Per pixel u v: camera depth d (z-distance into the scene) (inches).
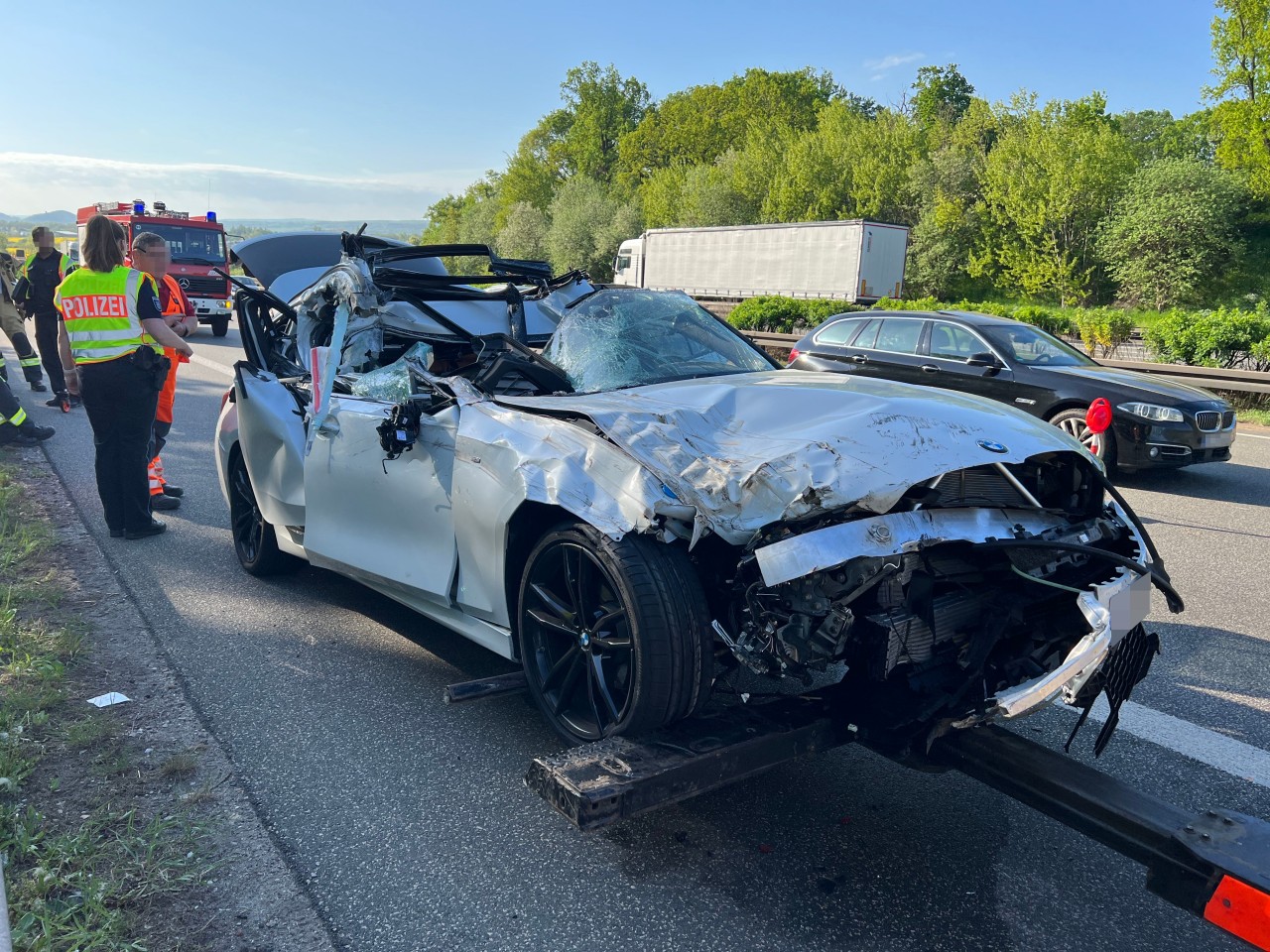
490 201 3693.4
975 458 107.1
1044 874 105.4
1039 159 1556.3
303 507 179.6
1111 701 111.0
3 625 164.1
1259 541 254.1
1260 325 531.5
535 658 125.6
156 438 266.5
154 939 90.8
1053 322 742.5
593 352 150.9
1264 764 130.3
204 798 116.7
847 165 1926.7
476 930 94.1
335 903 98.0
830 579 100.7
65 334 238.2
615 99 3494.1
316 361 166.6
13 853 102.4
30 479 289.9
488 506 124.6
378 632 178.7
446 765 128.6
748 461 106.3
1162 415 319.0
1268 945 72.7
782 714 108.6
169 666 158.6
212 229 833.5
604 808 88.9
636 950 91.3
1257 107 1395.2
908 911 98.0
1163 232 1395.2
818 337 423.5
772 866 105.8
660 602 104.4
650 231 1466.5
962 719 96.7
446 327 180.2
